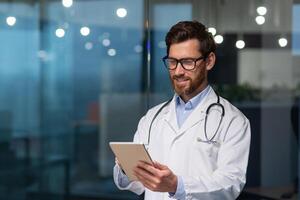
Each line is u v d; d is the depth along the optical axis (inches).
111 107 206.2
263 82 126.4
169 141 73.9
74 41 200.4
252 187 123.9
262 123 126.8
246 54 124.8
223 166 69.1
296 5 123.6
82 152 210.5
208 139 71.2
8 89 201.6
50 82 204.1
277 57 125.8
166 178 62.8
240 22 122.6
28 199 207.9
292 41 124.9
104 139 209.2
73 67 203.8
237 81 125.7
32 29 198.4
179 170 72.1
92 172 210.8
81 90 206.4
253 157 125.2
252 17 123.3
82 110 207.2
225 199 68.0
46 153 207.9
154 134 76.2
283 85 126.6
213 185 66.7
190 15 124.7
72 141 209.5
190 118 73.6
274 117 126.7
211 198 66.8
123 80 201.2
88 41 199.8
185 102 75.2
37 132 205.9
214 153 71.2
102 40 198.8
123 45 196.5
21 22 197.0
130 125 205.3
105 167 210.8
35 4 197.5
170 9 138.0
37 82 203.2
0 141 205.2
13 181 206.5
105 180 209.5
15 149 205.5
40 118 205.8
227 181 67.5
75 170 210.1
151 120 78.0
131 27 193.6
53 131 207.9
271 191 123.9
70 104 206.7
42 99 205.0
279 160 124.7
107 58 200.1
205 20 121.1
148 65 152.3
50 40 200.7
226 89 126.0
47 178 208.2
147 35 151.0
